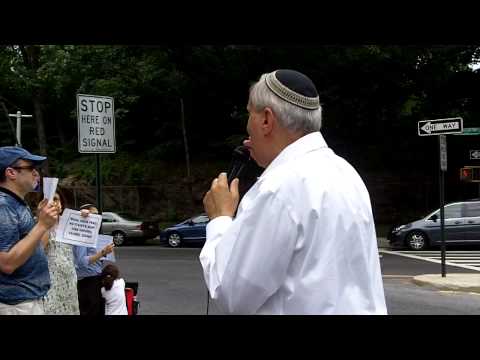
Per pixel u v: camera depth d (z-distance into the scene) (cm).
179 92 2966
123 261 1694
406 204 2797
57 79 2961
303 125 192
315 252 173
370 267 184
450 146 2742
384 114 2816
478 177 1925
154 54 2798
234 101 3042
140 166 3169
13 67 3250
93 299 560
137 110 3284
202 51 2609
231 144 2888
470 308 895
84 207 622
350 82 2631
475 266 1488
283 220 173
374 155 2872
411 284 1174
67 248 460
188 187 3056
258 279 173
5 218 354
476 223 1891
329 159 190
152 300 974
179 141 3162
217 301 181
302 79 196
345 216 178
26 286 367
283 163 187
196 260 1711
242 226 176
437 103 2739
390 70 2553
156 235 2489
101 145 650
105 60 2859
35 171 383
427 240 1939
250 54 2562
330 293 172
